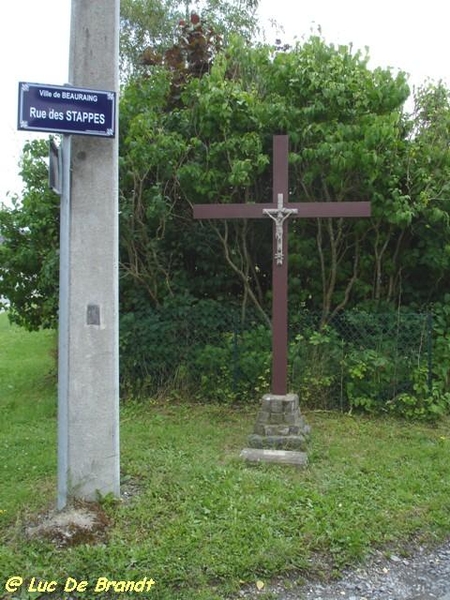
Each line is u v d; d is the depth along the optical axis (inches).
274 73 273.4
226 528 144.5
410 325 261.9
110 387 157.9
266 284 305.6
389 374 260.1
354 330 270.2
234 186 275.0
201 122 270.5
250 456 197.2
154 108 286.4
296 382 267.7
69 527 139.6
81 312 155.7
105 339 157.1
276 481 174.1
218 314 282.2
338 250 287.0
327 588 127.4
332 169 259.0
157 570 126.8
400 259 285.4
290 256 283.0
